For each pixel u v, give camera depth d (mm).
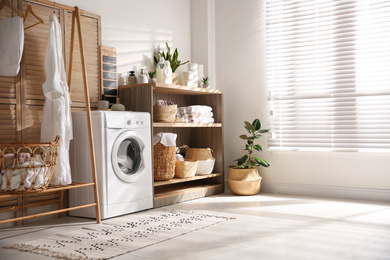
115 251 2418
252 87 4797
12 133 3145
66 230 2967
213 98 4766
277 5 4605
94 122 3305
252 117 4797
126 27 4184
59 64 3098
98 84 3818
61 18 3500
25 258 2326
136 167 3631
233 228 2945
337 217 3287
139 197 3588
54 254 2377
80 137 3393
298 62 4516
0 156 2748
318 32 4395
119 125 3396
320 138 4375
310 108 4453
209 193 4480
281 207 3738
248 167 4547
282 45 4617
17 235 2855
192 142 4926
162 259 2264
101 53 3826
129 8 4223
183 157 4793
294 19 4520
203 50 4996
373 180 4090
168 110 3994
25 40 3252
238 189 4434
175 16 4844
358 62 4168
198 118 4414
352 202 3973
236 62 4902
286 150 4547
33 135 3295
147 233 2832
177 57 4668
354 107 4188
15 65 2998
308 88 4441
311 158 4434
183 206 3848
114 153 3350
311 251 2371
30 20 3285
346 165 4230
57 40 3078
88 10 3773
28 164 2803
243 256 2293
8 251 2459
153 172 3787
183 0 4977
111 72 3932
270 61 4676
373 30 4098
